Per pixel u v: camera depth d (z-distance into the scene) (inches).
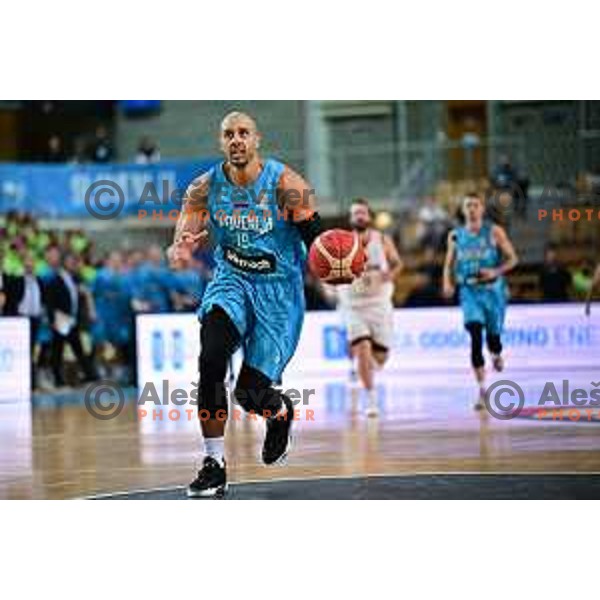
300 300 351.6
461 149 1094.4
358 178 1114.1
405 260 1079.0
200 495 343.3
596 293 1013.8
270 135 1156.5
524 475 383.9
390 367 940.0
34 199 1020.5
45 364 938.1
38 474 417.1
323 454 450.3
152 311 996.6
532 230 1054.4
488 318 649.6
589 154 1071.6
